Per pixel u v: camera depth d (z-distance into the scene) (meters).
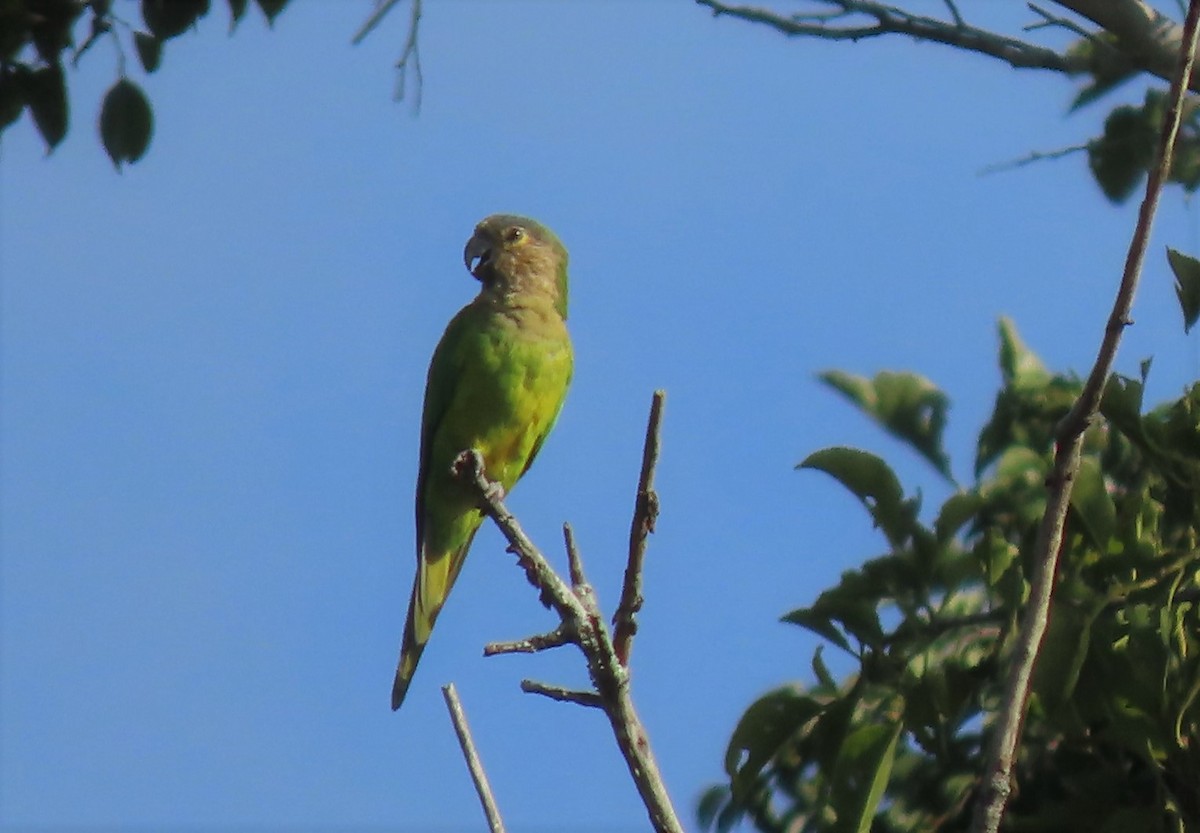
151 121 11.84
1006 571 9.58
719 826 10.29
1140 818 9.41
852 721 9.66
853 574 9.73
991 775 7.21
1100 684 9.29
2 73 11.67
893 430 10.44
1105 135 12.52
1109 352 7.20
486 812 7.90
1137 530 9.43
